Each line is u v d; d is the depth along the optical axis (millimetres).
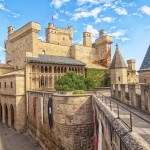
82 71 52219
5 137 33000
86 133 22453
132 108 14562
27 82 39844
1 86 46250
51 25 64312
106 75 58469
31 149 27047
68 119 22281
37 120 31578
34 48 46906
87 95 22734
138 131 7797
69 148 22000
